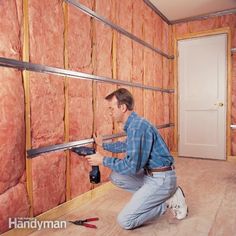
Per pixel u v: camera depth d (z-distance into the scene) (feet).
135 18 11.12
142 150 5.28
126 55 10.28
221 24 13.79
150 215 5.81
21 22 5.68
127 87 10.39
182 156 15.10
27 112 5.83
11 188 5.45
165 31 14.78
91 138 8.13
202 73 14.39
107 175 8.91
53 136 6.63
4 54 5.27
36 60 6.08
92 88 8.20
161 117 14.08
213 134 14.17
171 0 12.39
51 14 6.53
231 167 12.27
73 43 7.33
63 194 6.98
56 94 6.73
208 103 14.24
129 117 5.56
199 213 6.84
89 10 7.97
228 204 7.48
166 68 14.89
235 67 13.51
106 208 7.30
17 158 5.58
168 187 5.66
